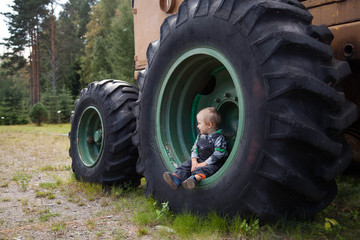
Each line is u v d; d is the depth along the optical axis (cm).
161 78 286
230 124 279
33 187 413
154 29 400
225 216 221
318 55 199
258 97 197
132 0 452
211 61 270
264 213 199
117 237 232
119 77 3102
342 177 344
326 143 187
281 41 189
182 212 254
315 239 205
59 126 2491
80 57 5122
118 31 3061
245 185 206
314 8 242
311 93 190
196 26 248
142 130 303
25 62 5388
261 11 201
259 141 196
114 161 364
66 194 371
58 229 253
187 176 259
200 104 299
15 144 1016
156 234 233
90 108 407
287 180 187
